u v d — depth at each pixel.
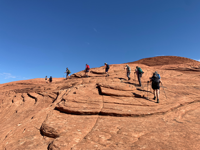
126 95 7.44
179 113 5.54
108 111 5.57
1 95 16.20
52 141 3.85
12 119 8.13
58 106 6.56
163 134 3.76
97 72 17.22
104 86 8.52
